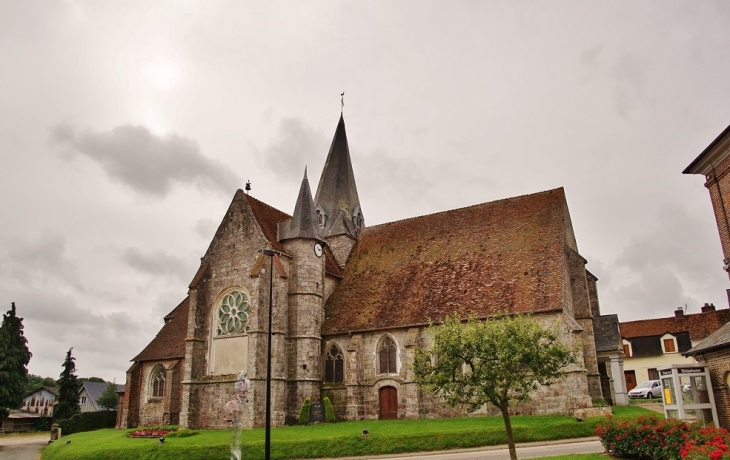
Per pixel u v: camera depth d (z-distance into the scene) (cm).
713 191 2541
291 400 3903
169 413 4588
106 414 5462
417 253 4462
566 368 3269
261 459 2844
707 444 1470
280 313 4003
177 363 4706
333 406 3956
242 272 4191
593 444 2570
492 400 2173
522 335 2227
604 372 4150
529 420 3072
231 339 4088
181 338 4894
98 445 3262
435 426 3102
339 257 4878
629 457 1988
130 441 3297
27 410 10169
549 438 2831
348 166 5562
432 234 4575
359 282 4506
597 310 4397
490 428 2891
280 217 4759
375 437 2905
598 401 3341
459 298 3812
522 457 2322
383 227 5025
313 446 2883
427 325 3738
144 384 4856
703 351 2411
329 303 4428
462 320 3616
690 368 2411
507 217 4316
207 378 4097
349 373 3878
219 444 2958
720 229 2503
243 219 4322
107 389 10712
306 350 3997
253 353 3781
